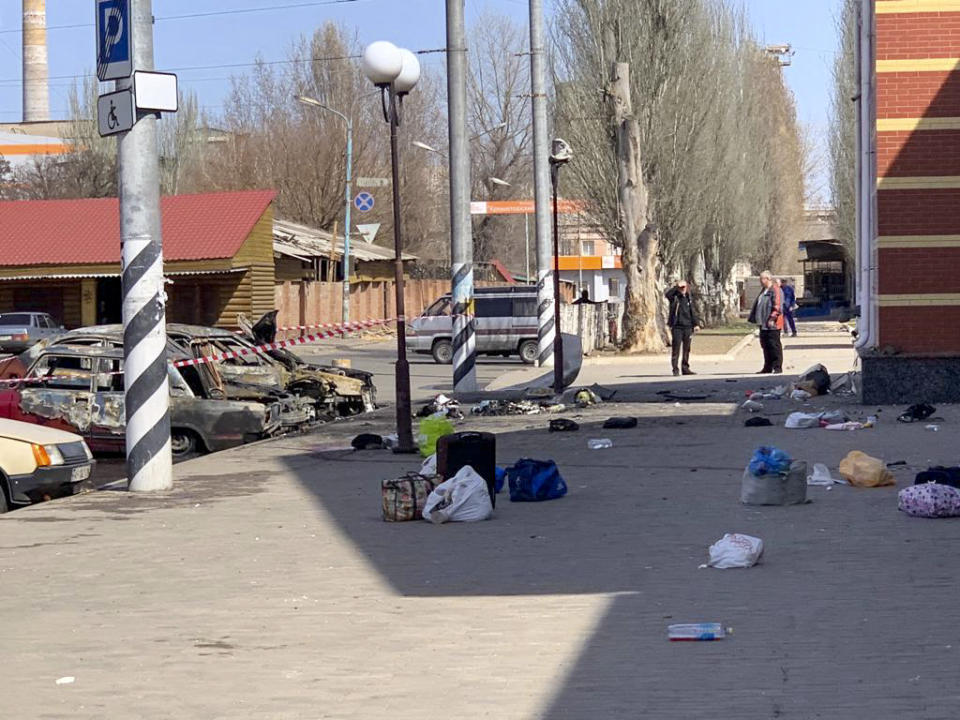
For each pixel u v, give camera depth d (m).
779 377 26.50
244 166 74.94
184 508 11.98
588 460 14.23
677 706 5.59
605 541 9.58
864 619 6.97
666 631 6.90
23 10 96.25
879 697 5.59
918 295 19.22
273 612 7.73
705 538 9.51
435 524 10.61
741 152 60.41
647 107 43.84
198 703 5.88
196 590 8.44
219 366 20.05
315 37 77.94
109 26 13.09
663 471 13.16
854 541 9.16
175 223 48.69
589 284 85.56
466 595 8.01
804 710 5.46
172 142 75.56
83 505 12.30
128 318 13.17
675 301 28.09
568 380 24.47
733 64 53.78
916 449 14.14
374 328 59.81
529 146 84.56
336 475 13.91
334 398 21.53
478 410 20.77
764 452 10.92
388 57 15.43
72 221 50.94
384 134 77.06
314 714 5.66
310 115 76.50
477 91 83.88
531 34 29.52
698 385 25.05
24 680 6.36
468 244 24.83
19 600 8.30
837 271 78.56
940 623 6.82
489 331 38.62
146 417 13.12
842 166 56.81
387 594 8.13
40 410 17.42
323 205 74.06
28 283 50.09
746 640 6.64
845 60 55.69
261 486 13.27
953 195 19.12
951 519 9.91
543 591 8.03
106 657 6.77
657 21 42.41
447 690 5.96
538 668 6.28
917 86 19.16
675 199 45.28
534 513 10.97
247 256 48.19
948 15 19.11
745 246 64.12
